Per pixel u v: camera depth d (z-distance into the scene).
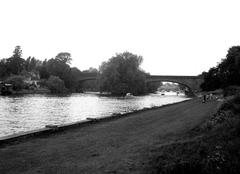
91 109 52.81
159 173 8.57
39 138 16.75
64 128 20.47
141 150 11.83
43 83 141.88
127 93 116.62
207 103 41.62
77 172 9.59
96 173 9.30
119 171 9.27
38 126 29.39
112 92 123.50
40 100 74.81
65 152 12.88
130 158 10.70
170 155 9.91
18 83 119.06
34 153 12.73
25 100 72.19
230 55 57.94
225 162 8.49
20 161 11.31
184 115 27.41
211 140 10.80
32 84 134.38
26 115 39.38
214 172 8.17
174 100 98.81
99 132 19.33
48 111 46.19
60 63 150.00
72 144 14.80
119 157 11.09
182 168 8.44
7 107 50.59
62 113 43.78
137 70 127.44
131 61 125.94
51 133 18.61
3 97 82.75
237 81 54.44
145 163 9.73
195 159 8.95
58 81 133.62
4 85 106.38
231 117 14.37
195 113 27.31
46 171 9.87
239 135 10.90
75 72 153.50
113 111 49.78
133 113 36.62
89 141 15.61
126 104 69.94
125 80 123.31
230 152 9.20
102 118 26.98
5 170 10.12
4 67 152.75
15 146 14.27
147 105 67.94
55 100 76.94
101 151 12.70
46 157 11.96
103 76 123.81
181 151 10.19
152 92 185.50
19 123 31.20
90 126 22.62
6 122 31.72
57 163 10.89
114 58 125.69
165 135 15.03
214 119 15.72
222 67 62.00
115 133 18.62
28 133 16.80
